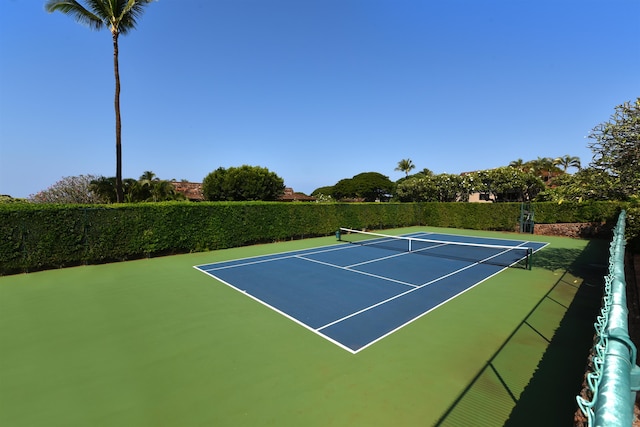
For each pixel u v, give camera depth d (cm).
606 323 227
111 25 1600
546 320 695
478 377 473
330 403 413
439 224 2955
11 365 507
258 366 505
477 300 833
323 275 1098
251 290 916
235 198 3259
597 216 2156
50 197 1819
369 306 785
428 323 679
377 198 6756
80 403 414
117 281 1009
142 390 443
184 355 539
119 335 616
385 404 411
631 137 810
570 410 396
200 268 1202
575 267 1238
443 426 371
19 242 1102
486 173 3391
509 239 2133
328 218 2233
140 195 2084
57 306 775
